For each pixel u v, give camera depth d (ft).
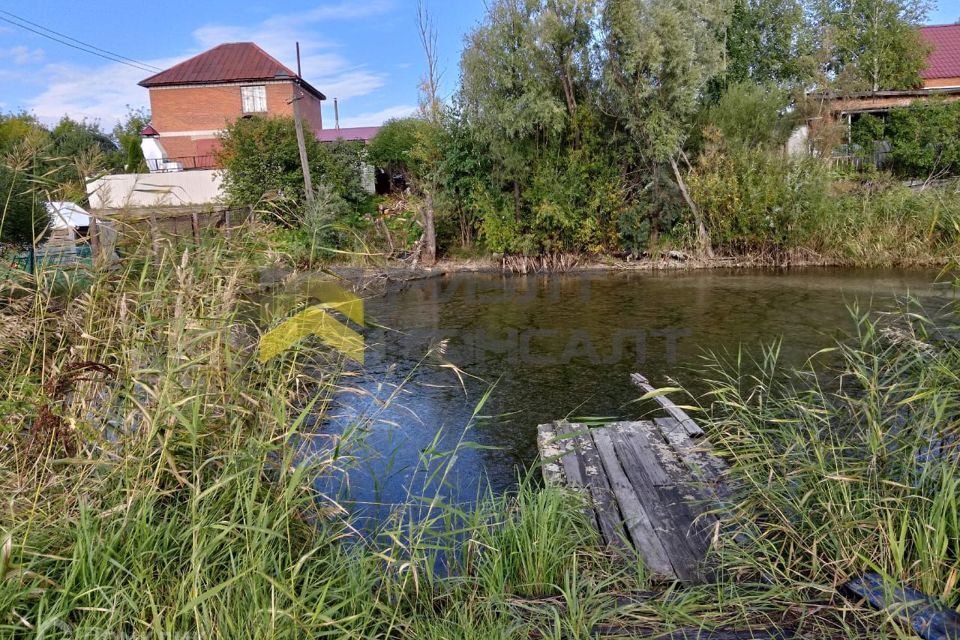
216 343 9.87
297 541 8.86
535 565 9.23
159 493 7.97
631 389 20.10
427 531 9.59
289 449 9.19
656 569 9.42
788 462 10.40
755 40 66.85
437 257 49.65
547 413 18.20
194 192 63.98
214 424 9.30
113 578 6.92
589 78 45.68
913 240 41.42
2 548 6.31
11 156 11.01
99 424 9.10
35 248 10.97
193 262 10.98
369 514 11.94
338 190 51.80
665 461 13.53
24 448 8.91
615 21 42.75
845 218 43.57
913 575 8.14
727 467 12.76
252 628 6.71
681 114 44.27
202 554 7.00
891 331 12.35
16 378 9.25
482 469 14.61
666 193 46.37
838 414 11.48
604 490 12.25
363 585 7.98
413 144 55.21
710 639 7.52
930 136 49.78
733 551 9.46
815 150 47.57
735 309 31.19
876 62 65.77
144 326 9.50
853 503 9.16
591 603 8.41
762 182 43.80
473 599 8.38
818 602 8.19
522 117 44.24
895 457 9.59
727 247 46.16
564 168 46.16
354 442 10.66
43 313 10.01
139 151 84.07
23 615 6.60
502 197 47.75
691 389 19.75
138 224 11.34
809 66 55.57
